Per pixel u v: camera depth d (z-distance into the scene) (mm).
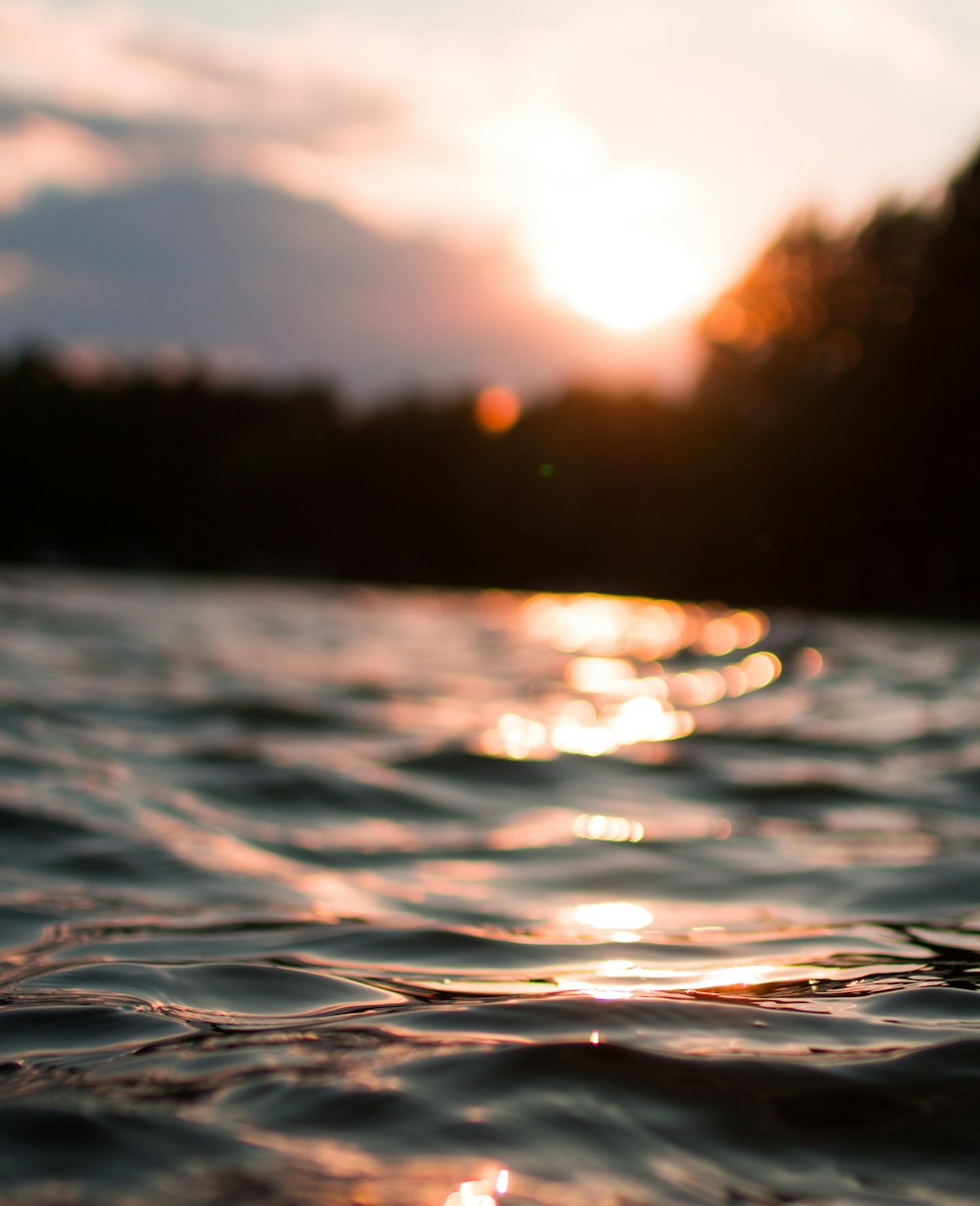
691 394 34219
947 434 29172
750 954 2254
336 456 47062
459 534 43969
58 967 2016
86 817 3322
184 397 54062
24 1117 1344
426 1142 1299
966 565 28688
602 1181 1229
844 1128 1352
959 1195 1217
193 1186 1195
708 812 3912
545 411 42719
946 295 29500
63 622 11953
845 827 3670
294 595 26250
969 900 2764
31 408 52656
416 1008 1793
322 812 3740
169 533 52469
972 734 5508
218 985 1923
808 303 31875
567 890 2914
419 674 8844
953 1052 1566
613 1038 1618
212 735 5023
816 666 9734
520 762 4734
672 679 8844
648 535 35969
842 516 30547
